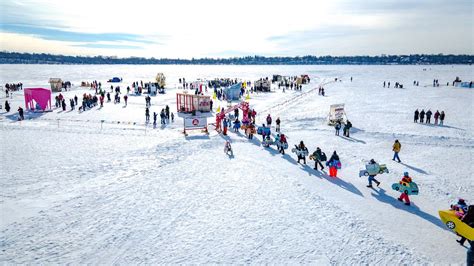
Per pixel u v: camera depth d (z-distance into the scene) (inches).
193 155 823.1
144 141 967.0
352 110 1528.1
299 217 497.7
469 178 657.6
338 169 724.0
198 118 1072.2
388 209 525.3
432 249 414.6
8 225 463.5
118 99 1815.9
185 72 6471.5
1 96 1961.1
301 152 756.0
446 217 447.5
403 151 865.5
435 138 991.6
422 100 1857.8
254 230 458.6
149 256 397.7
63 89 2445.9
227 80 3029.0
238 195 577.3
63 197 560.1
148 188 605.3
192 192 588.7
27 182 626.8
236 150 875.4
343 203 546.9
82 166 726.5
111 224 472.4
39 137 1007.0
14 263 380.5
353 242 430.3
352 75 4899.1
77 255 398.6
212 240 432.8
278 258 394.6
